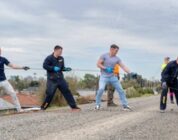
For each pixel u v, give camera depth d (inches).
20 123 486.9
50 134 410.3
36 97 840.3
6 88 633.0
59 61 645.3
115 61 653.3
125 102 653.3
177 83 635.5
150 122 497.7
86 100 892.6
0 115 590.9
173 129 447.8
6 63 629.6
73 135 404.8
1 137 396.2
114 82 653.9
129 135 407.8
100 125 468.1
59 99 799.7
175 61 626.8
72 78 924.6
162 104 626.8
